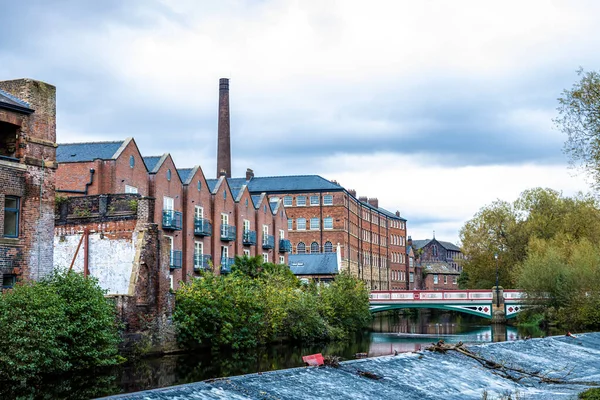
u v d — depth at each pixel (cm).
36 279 3041
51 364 2594
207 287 3862
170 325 3566
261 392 2192
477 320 8850
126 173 4659
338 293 5866
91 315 2838
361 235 10688
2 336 2405
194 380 2722
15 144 3042
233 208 6275
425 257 16475
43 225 3105
